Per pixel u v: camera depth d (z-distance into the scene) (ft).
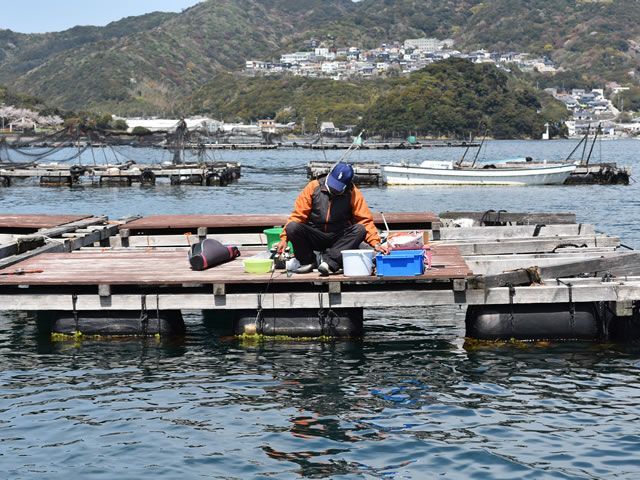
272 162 327.06
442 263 47.16
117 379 38.27
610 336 44.27
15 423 32.53
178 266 48.98
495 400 34.86
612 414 32.96
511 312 44.14
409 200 146.82
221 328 47.96
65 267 48.96
